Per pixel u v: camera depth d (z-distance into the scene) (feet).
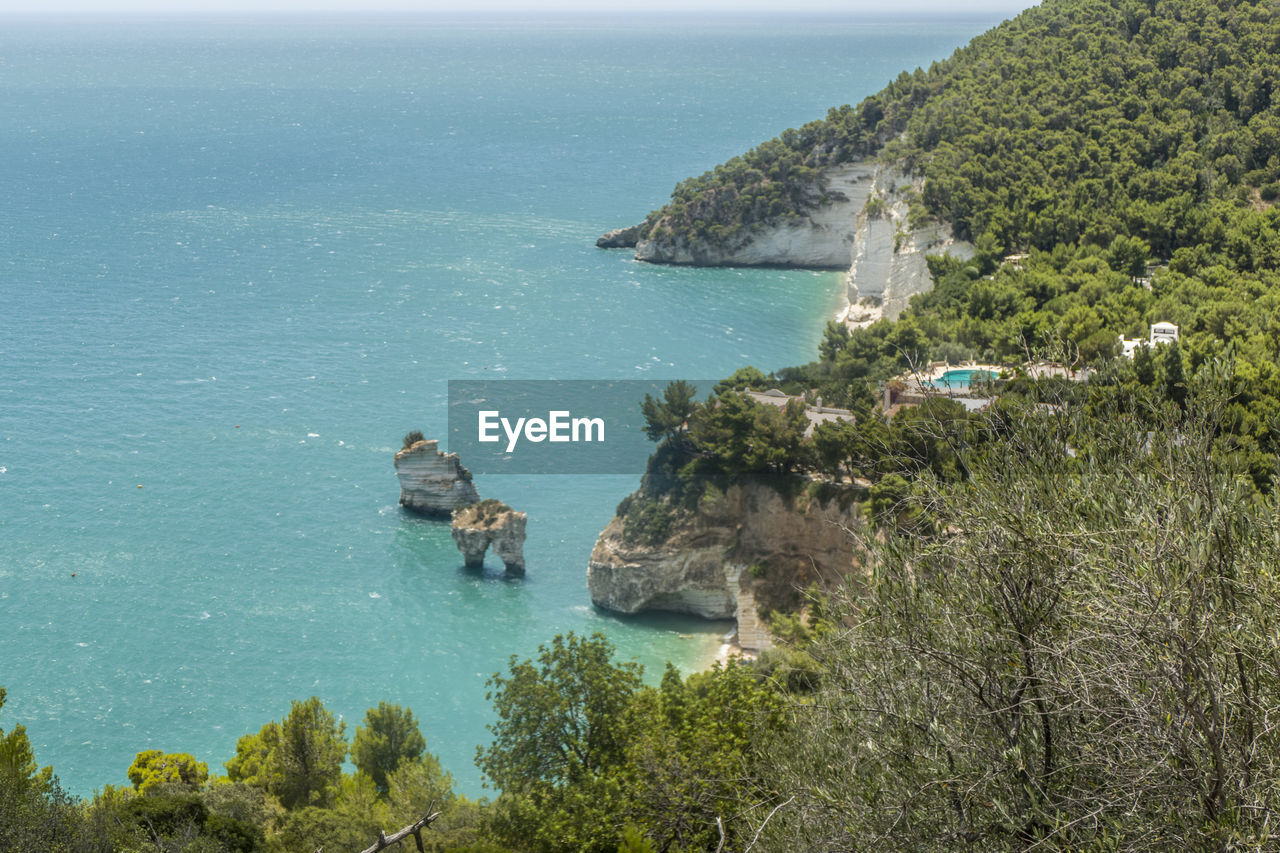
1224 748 45.91
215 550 378.73
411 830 108.58
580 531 381.81
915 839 52.29
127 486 430.61
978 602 52.90
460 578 356.38
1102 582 49.14
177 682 305.73
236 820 143.33
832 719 61.26
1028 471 56.18
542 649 144.87
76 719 289.53
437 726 286.66
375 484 432.25
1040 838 48.62
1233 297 334.65
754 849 61.98
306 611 339.98
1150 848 46.16
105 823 117.70
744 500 302.86
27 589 351.25
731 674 124.77
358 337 631.56
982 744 52.54
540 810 125.39
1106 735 48.96
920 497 60.18
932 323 372.58
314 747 195.62
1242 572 48.60
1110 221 423.64
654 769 108.27
